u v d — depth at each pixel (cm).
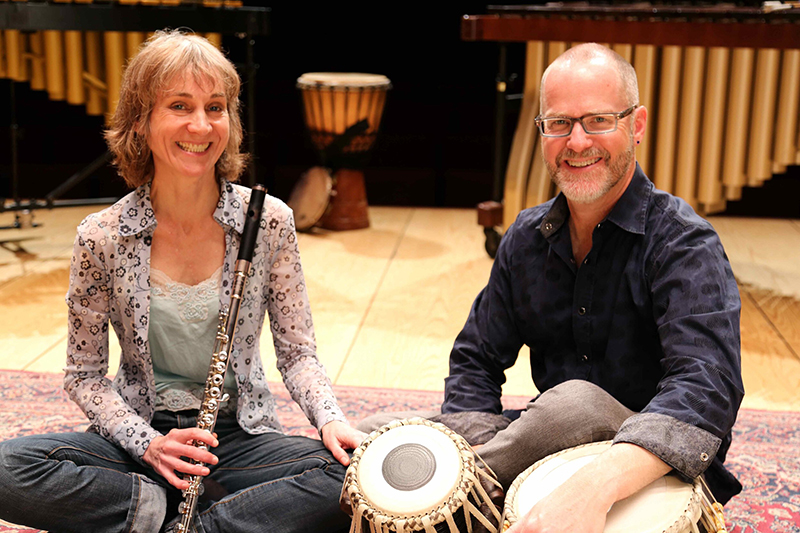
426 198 537
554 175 165
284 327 183
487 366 182
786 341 311
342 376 279
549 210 173
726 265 158
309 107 455
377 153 539
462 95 531
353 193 468
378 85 451
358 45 535
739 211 502
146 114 163
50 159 529
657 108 349
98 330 172
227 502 160
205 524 158
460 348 183
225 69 166
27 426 237
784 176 496
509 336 182
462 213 516
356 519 135
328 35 535
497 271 182
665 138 348
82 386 170
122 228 165
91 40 374
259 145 544
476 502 135
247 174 541
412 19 527
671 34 321
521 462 149
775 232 465
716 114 343
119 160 171
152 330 170
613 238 165
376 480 137
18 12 342
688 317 150
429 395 263
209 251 172
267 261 176
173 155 162
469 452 142
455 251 428
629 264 164
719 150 348
